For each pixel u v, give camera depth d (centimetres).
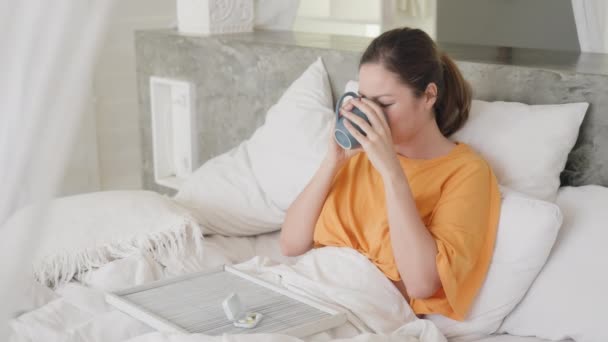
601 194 165
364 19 375
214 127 285
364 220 169
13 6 77
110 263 177
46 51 77
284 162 215
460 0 412
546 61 202
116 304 153
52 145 79
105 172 354
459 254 150
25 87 78
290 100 228
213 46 275
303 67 244
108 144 352
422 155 167
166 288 162
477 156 165
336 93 235
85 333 143
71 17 76
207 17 285
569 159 183
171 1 362
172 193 308
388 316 155
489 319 157
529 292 157
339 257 166
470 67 200
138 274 174
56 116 78
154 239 187
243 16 294
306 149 212
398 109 156
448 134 179
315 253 171
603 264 150
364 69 157
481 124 180
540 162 172
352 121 155
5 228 80
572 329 150
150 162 317
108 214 189
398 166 152
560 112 175
